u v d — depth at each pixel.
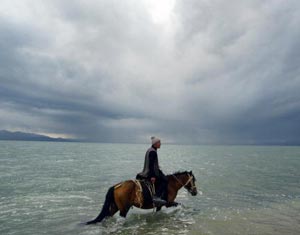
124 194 10.75
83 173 28.03
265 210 13.23
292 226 10.61
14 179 22.50
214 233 9.71
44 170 30.22
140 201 10.95
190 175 12.74
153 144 11.80
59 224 10.77
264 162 52.38
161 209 13.05
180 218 11.63
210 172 31.25
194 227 10.38
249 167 39.41
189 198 16.20
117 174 27.56
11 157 52.59
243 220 11.41
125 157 61.53
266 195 17.31
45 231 9.94
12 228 10.27
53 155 63.84
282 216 12.12
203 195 17.19
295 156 82.94
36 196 16.00
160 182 11.79
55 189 18.34
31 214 12.16
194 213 12.51
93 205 14.07
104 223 10.82
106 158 56.81
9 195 16.12
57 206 13.73
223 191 18.66
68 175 26.16
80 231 9.94
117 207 10.82
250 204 14.61
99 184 20.80
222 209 13.36
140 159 54.19
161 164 43.84
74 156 62.19
